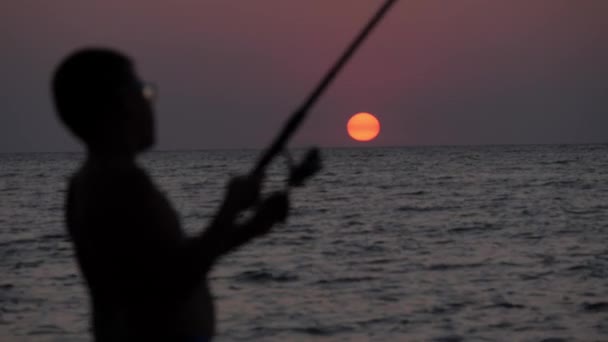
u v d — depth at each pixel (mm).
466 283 14359
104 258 2877
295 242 21219
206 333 3096
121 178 2873
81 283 15031
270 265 16906
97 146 2934
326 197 40469
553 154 130375
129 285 2869
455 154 150000
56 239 23531
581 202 34500
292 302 12852
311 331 10844
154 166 98875
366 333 10680
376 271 16062
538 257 17688
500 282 14375
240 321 11492
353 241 21562
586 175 58000
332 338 10453
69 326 11336
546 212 29984
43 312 12289
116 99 2908
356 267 16656
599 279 14445
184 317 3004
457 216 29031
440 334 10508
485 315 11586
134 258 2828
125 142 2941
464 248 19719
